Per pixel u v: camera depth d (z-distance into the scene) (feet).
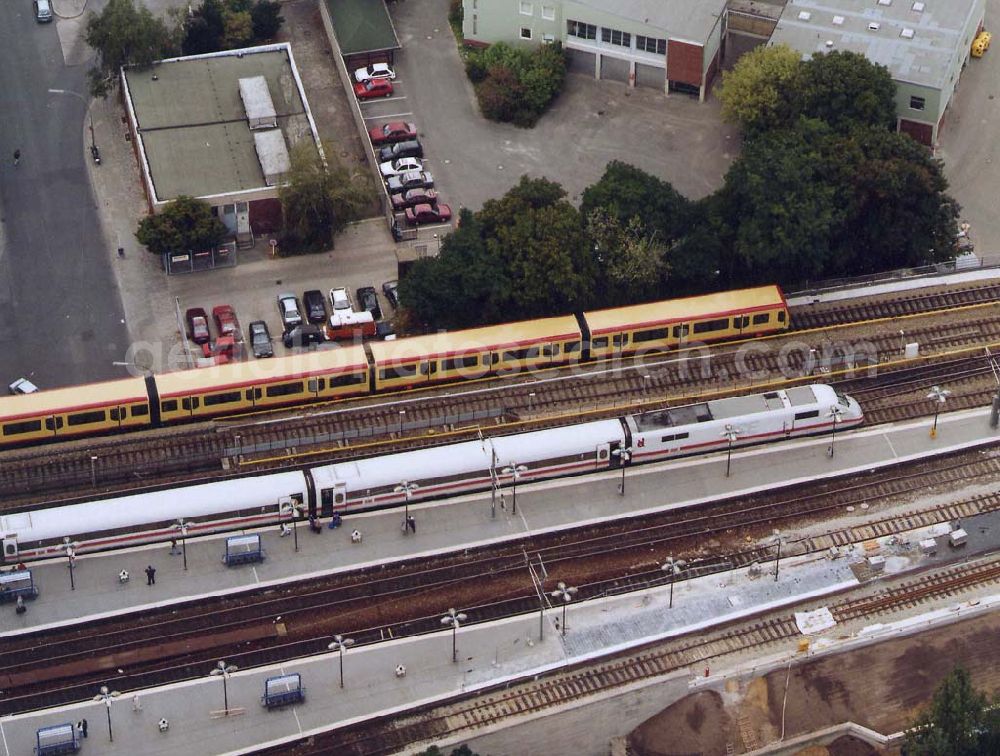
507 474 654.94
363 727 588.09
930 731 566.77
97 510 629.92
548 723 594.24
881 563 639.76
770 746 599.57
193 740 581.53
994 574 637.71
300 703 591.78
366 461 649.61
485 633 615.16
